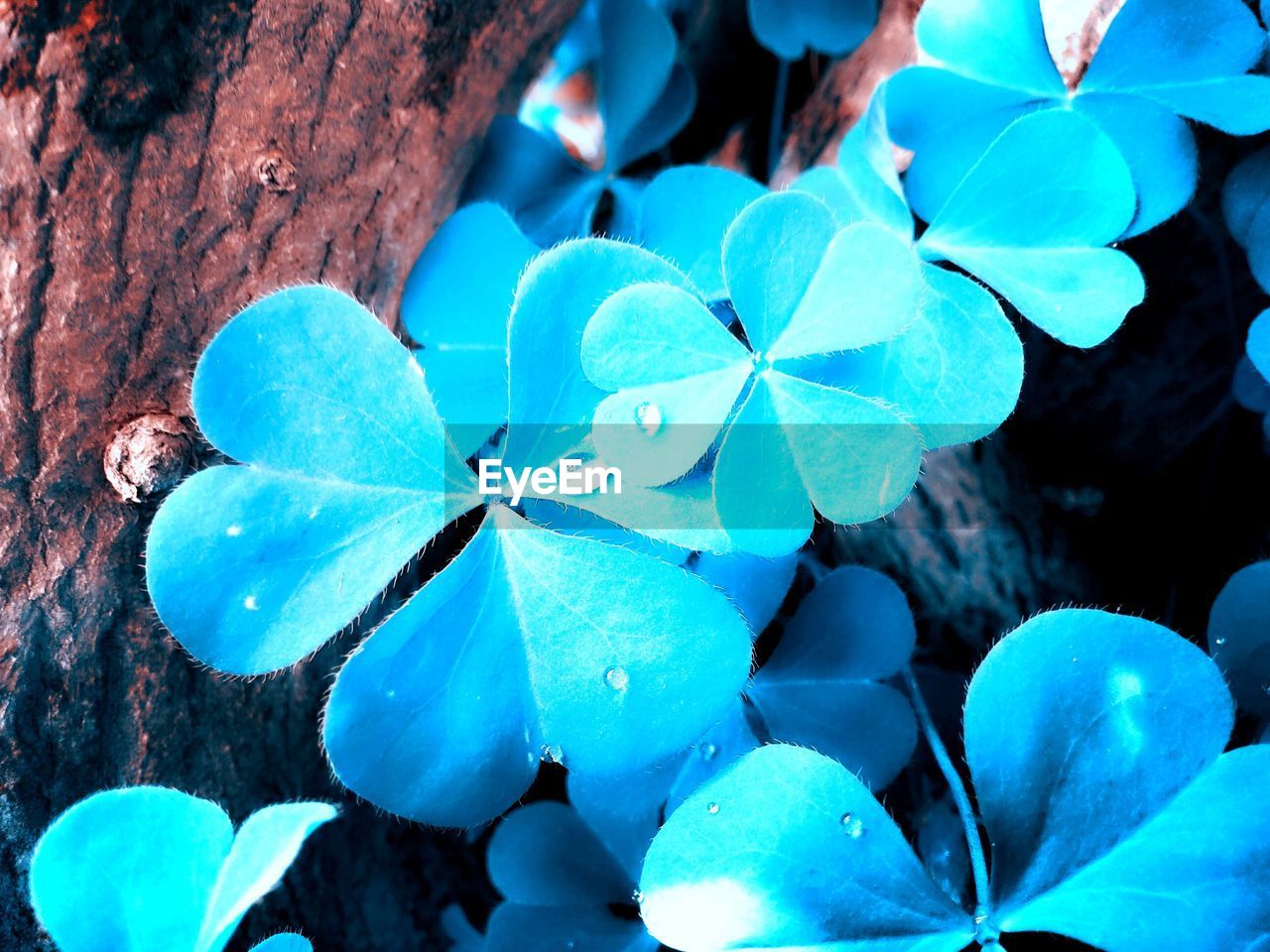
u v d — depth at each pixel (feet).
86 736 0.33
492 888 0.43
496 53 0.38
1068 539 0.41
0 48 0.29
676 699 0.26
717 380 0.27
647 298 0.26
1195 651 0.27
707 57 0.51
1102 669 0.28
